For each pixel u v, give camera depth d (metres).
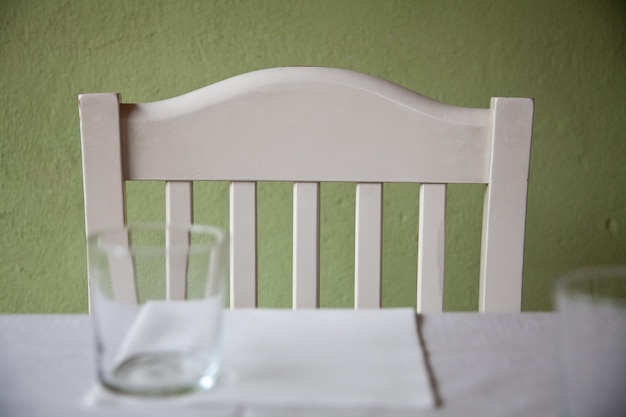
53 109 1.15
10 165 1.17
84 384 0.44
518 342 0.51
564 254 1.21
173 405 0.40
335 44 1.13
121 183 0.74
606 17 1.13
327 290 1.21
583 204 1.20
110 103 0.72
